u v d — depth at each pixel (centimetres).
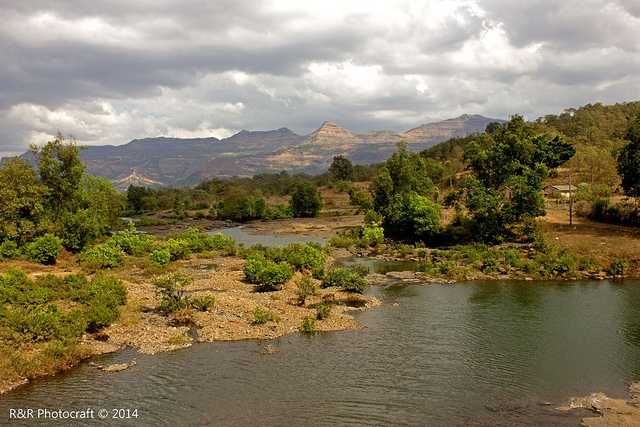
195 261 7244
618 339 3616
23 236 6888
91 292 4212
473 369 3067
